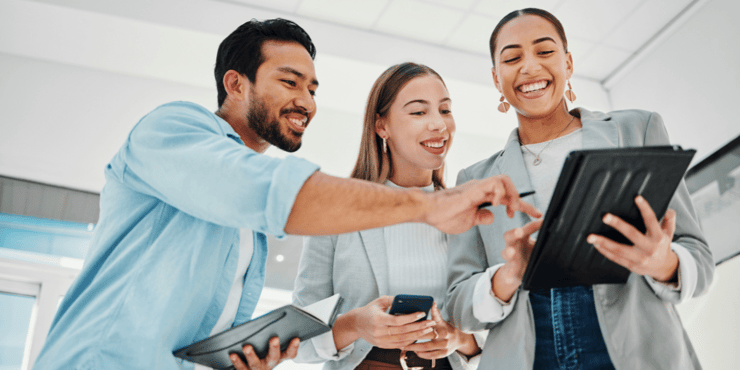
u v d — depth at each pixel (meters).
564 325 1.42
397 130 2.14
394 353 1.80
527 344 1.42
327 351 1.75
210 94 4.71
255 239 1.60
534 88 1.76
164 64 4.50
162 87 4.63
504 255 1.28
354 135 4.97
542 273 1.21
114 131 4.37
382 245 1.98
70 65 4.47
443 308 1.88
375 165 2.21
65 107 4.34
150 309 1.30
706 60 4.41
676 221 1.46
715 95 4.31
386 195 1.17
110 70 4.55
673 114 4.70
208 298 1.39
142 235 1.40
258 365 1.40
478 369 1.51
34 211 4.01
